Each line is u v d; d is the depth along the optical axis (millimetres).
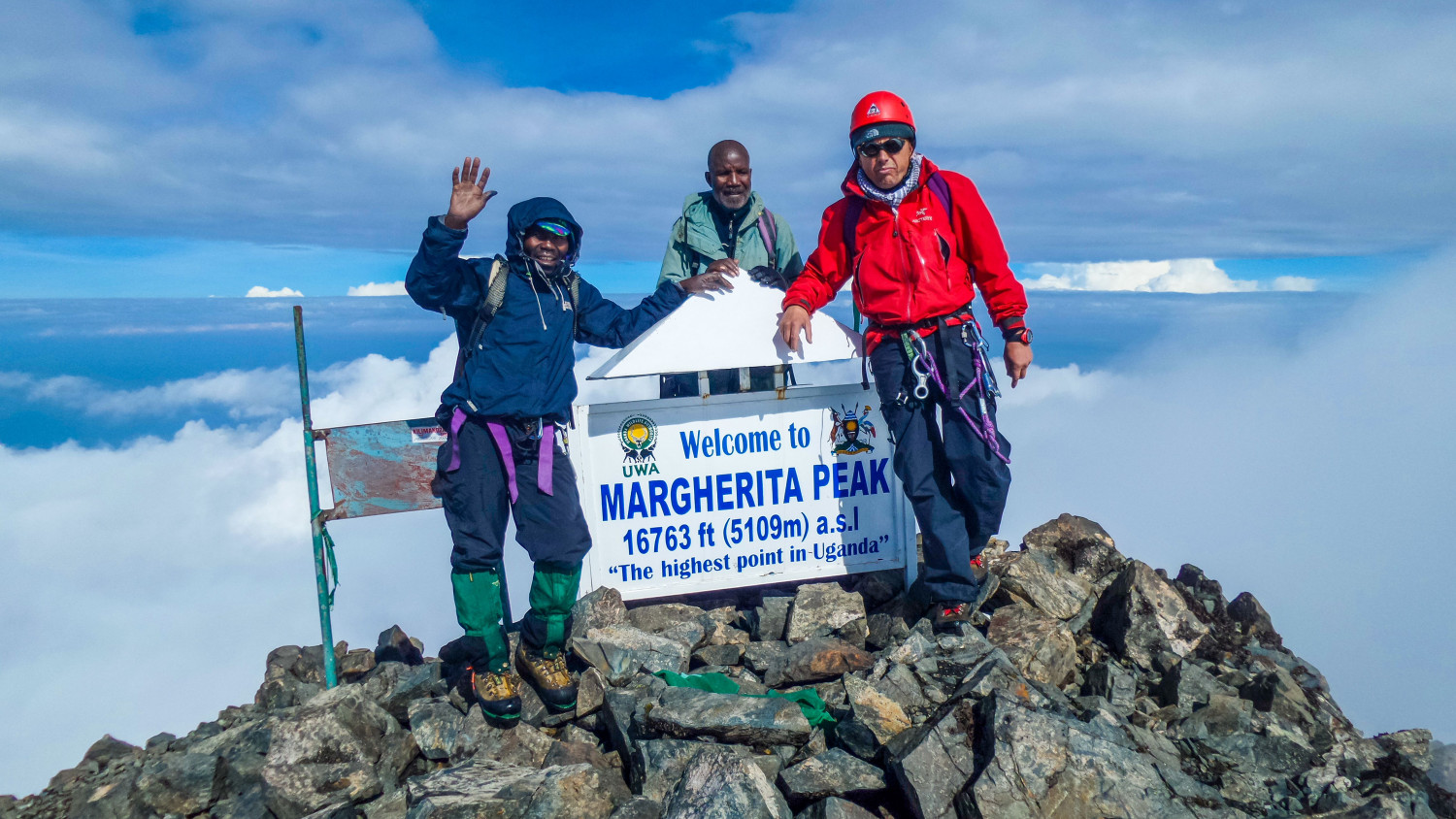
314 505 3920
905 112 3369
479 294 3230
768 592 4520
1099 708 3252
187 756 3396
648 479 4121
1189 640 3855
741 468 4188
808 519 4266
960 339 3527
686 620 4102
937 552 3670
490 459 3240
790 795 2836
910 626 4059
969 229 3480
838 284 3850
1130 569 4082
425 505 4066
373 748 3377
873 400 4266
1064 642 3732
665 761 2922
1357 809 2789
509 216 3230
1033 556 4344
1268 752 3164
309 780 3191
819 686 3512
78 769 3832
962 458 3570
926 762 2807
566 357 3352
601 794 2816
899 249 3457
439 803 2711
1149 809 2725
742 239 4738
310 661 4449
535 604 3389
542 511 3279
